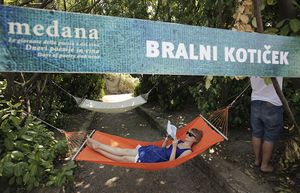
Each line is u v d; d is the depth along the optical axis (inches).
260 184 134.1
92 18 47.1
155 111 330.3
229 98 208.1
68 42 45.6
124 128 302.7
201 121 171.5
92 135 165.0
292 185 131.1
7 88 152.6
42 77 226.2
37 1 198.4
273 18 124.1
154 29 51.9
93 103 225.6
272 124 138.2
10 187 134.2
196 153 141.5
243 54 61.5
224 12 164.4
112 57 48.8
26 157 142.2
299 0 110.3
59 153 180.4
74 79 360.5
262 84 139.0
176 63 54.2
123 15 278.8
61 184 140.3
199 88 232.5
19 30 42.4
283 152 151.7
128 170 186.1
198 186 158.9
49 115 250.8
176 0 231.3
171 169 184.2
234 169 152.1
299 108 148.4
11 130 143.5
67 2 282.8
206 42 56.9
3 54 41.6
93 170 188.4
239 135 204.2
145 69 51.5
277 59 66.2
